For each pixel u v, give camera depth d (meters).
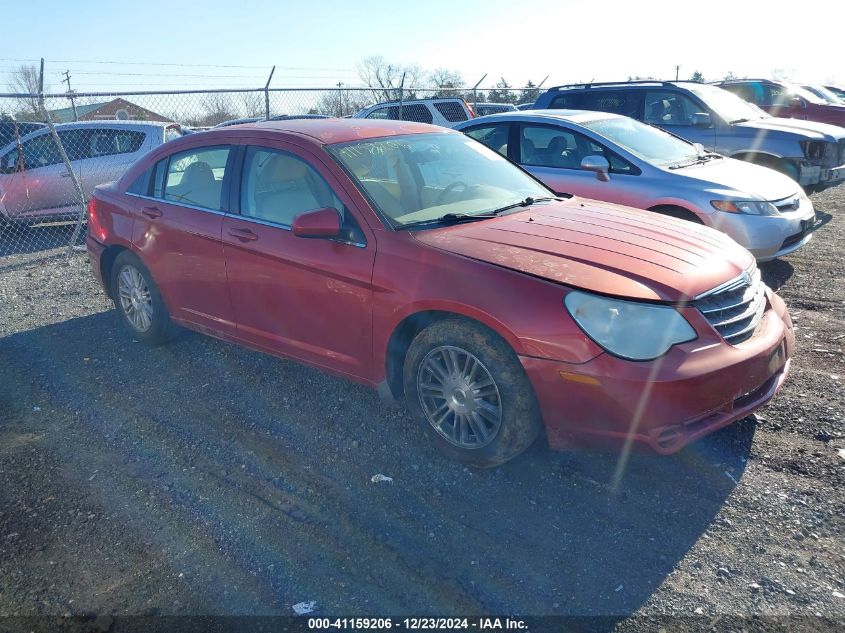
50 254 9.60
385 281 3.72
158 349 5.44
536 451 3.77
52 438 4.13
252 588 2.85
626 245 3.68
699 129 9.86
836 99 20.14
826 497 3.29
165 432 4.15
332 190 4.08
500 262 3.47
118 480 3.66
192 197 4.85
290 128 4.59
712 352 3.25
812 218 7.09
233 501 3.44
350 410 4.33
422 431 3.90
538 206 4.48
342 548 3.08
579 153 7.43
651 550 3.00
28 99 10.41
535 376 3.27
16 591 2.87
